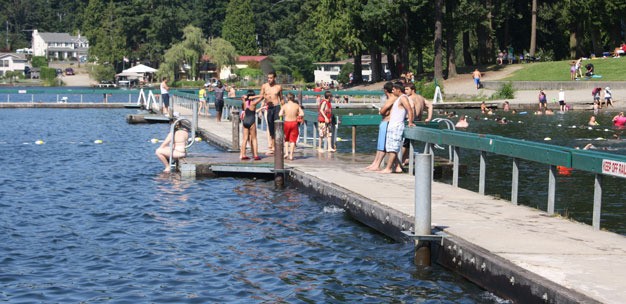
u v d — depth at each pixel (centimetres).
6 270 1348
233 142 2903
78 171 2719
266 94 2786
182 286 1256
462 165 2500
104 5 18338
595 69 7644
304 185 2156
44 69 17475
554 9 9306
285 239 1594
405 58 8900
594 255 1189
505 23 9975
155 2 17525
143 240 1591
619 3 8069
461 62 12962
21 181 2473
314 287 1245
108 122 5272
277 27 17562
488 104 6550
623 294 976
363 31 8944
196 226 1736
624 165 1319
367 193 1806
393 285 1242
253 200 2058
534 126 4694
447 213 1543
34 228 1711
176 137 2658
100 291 1228
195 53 14538
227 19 16988
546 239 1302
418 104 2320
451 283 1238
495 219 1480
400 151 2208
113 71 16712
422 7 8888
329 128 2920
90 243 1563
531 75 7962
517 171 1673
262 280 1289
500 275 1130
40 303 1168
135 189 2278
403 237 1491
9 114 6156
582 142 3678
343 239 1580
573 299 955
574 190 2212
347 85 9981
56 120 5462
